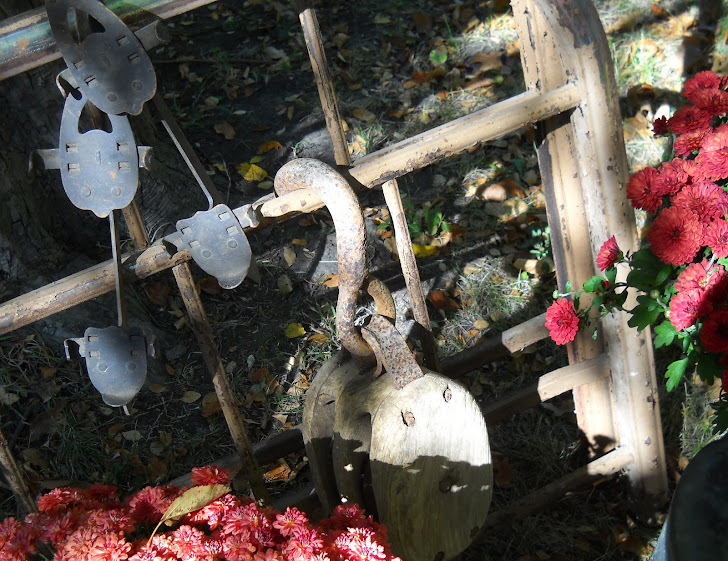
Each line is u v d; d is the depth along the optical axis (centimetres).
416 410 178
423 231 323
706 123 196
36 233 275
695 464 161
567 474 252
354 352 181
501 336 232
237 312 296
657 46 380
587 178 210
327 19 407
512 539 251
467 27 402
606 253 197
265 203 175
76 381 270
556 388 233
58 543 153
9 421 262
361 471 191
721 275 183
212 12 407
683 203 187
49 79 269
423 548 192
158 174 305
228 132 349
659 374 276
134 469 259
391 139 352
